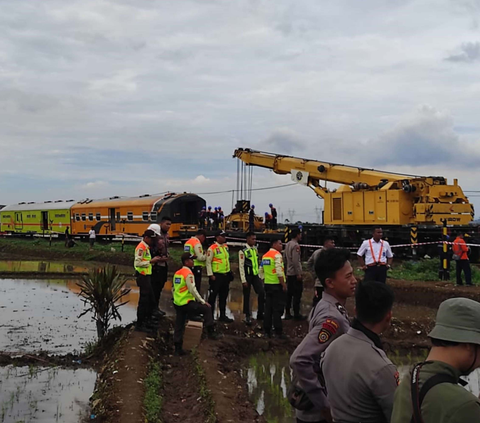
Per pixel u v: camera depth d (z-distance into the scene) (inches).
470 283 629.9
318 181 1026.1
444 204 838.5
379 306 138.5
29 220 2027.6
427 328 467.2
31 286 823.1
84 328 517.0
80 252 1344.7
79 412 292.8
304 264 847.1
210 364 353.7
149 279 422.3
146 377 322.7
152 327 426.0
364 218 908.6
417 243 807.1
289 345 435.8
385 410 128.6
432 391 103.3
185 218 1395.2
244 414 276.7
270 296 446.0
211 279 479.8
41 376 362.3
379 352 137.1
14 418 283.4
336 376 137.1
